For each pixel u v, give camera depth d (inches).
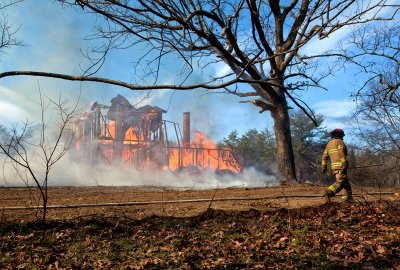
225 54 236.8
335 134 392.8
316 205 367.2
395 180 1480.1
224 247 229.9
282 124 767.7
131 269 195.3
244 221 297.0
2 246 232.8
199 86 163.9
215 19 251.4
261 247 226.2
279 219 297.0
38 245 237.9
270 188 610.5
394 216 306.0
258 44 184.5
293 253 212.2
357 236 242.7
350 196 378.0
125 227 281.3
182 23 221.5
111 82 152.9
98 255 220.5
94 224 285.0
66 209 360.2
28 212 340.5
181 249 230.2
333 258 196.9
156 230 277.9
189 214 335.9
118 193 518.3
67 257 218.4
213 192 533.0
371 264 186.9
